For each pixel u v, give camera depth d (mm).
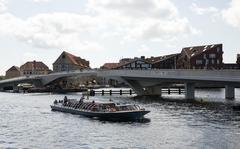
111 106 61188
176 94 119125
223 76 69125
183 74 80062
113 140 42344
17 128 51375
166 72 85562
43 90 144375
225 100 88625
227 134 43969
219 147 37750
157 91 108000
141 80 103062
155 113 64250
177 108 71562
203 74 74250
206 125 50500
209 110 67438
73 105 68625
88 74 126125
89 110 63031
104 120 58219
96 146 39531
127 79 106000
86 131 48344
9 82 149375
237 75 66188
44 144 40969
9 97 113688
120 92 119812
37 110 73875
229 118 56594
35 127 52062
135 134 45625
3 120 59344
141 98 99688
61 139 43469
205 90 144875
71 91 147750
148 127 50344
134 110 57781
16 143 41594
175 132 46156
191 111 66312
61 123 55594
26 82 150000
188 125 50906
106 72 113688
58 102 77438
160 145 39312
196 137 42750
